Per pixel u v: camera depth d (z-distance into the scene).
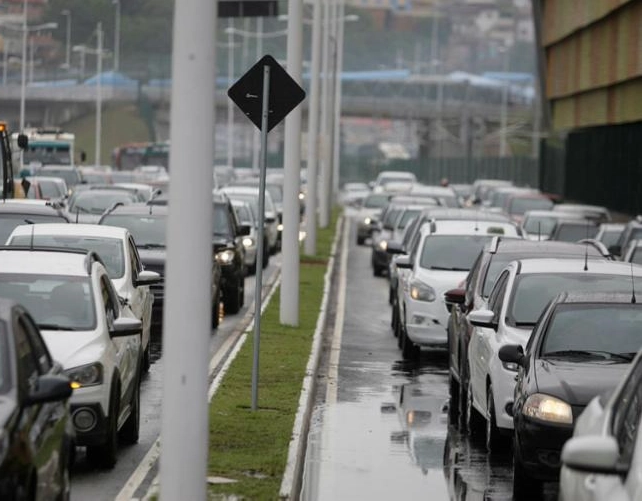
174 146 24.12
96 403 31.66
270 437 36.16
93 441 31.78
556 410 30.19
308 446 38.19
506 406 35.47
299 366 50.06
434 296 56.34
